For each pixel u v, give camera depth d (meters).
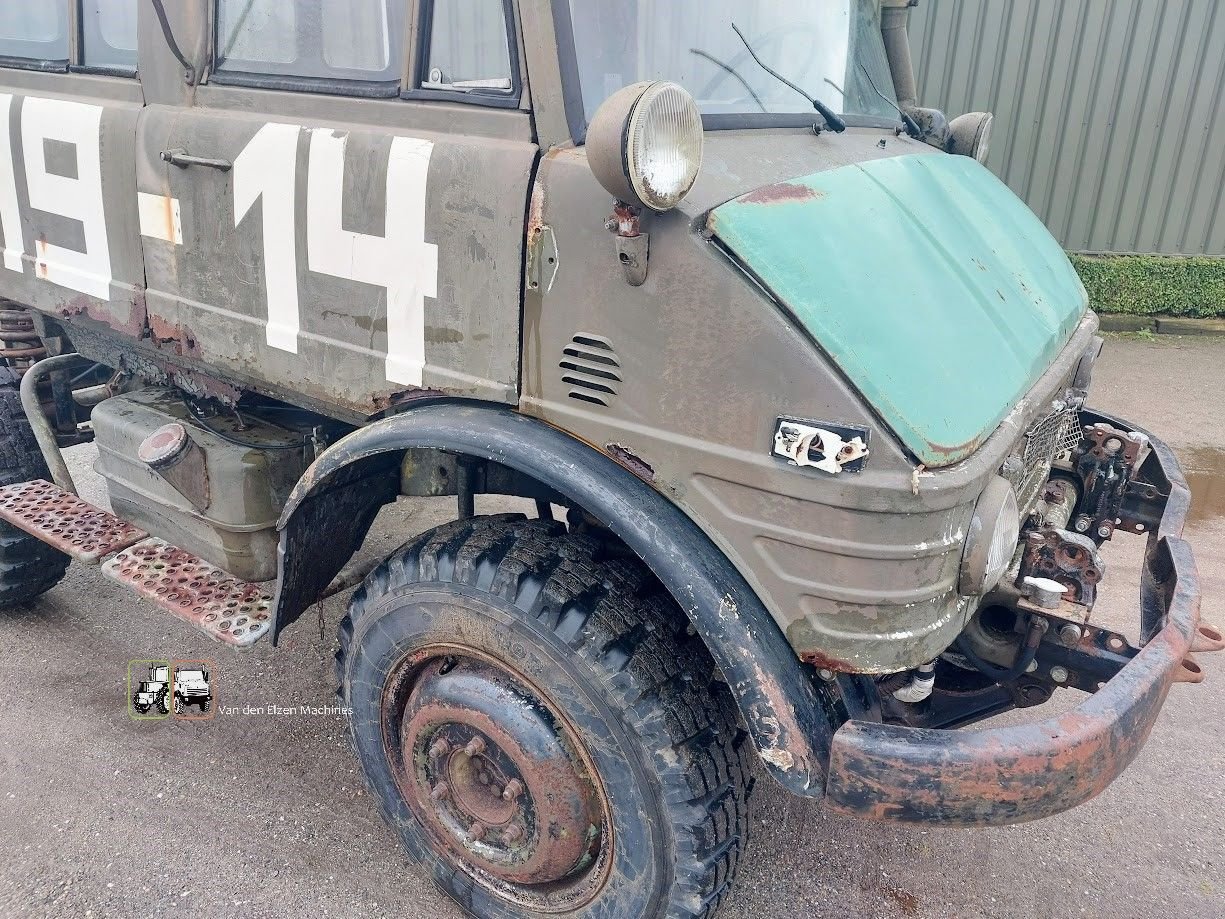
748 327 1.64
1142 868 2.64
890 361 1.65
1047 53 8.32
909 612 1.69
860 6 2.79
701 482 1.76
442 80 2.05
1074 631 2.09
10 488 3.28
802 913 2.48
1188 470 5.39
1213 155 8.37
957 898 2.54
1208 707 3.34
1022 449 2.15
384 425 2.09
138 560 2.82
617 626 1.92
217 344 2.54
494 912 2.27
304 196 2.22
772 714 1.70
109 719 3.12
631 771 1.90
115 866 2.53
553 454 1.86
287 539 2.29
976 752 1.66
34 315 3.36
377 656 2.23
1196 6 7.98
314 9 2.22
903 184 2.25
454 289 2.00
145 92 2.60
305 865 2.56
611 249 1.75
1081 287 2.84
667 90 1.53
